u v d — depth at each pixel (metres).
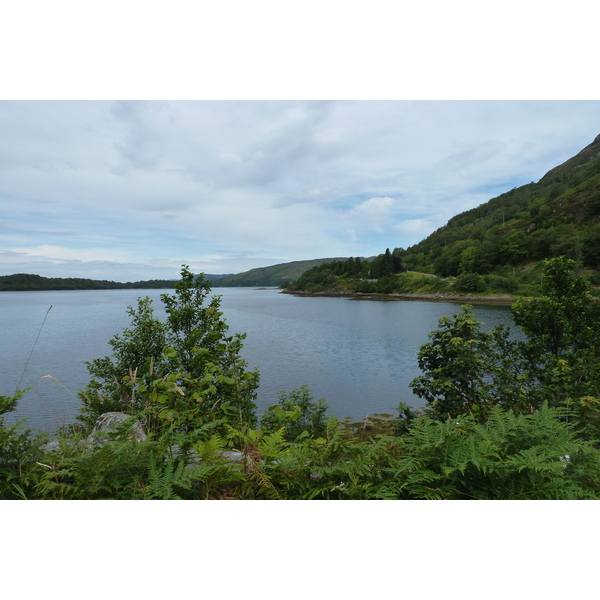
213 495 2.27
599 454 2.42
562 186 180.88
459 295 125.31
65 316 82.00
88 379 26.80
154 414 3.87
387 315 81.50
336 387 24.06
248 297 183.62
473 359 6.25
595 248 105.19
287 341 45.94
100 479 2.16
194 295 9.81
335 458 2.56
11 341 46.84
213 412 4.05
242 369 4.88
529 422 2.71
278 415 3.62
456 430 2.76
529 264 131.75
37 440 2.49
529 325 9.19
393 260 194.38
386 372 28.61
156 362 7.87
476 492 2.24
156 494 2.07
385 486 2.25
